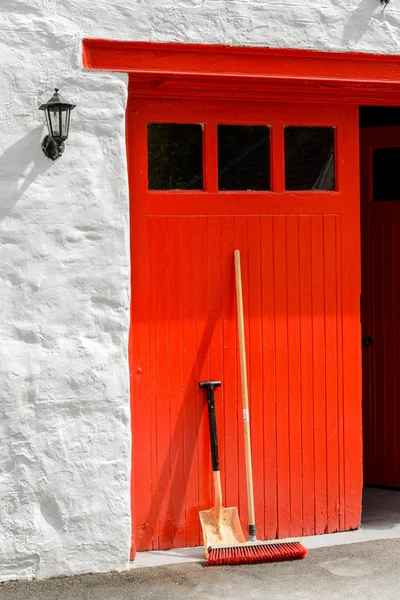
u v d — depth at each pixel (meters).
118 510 5.11
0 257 4.89
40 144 4.93
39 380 4.96
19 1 4.89
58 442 5.00
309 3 5.45
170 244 5.48
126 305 5.10
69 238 5.00
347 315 5.86
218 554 5.21
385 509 6.42
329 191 5.81
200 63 5.25
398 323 6.88
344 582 4.93
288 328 5.72
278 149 5.68
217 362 5.57
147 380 5.44
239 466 5.62
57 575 5.03
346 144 5.83
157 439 5.46
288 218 5.71
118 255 5.08
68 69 4.97
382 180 6.90
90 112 5.01
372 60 5.59
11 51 4.88
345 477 5.86
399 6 5.64
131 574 5.07
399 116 6.75
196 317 5.53
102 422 5.07
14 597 4.73
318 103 5.74
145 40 5.12
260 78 5.33
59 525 5.02
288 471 5.73
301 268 5.75
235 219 5.60
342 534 5.82
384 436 6.97
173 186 5.49
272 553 5.23
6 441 4.92
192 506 5.53
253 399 5.65
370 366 7.02
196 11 5.21
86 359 5.04
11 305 4.92
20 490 4.95
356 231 5.87
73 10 4.99
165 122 5.46
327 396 5.82
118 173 5.07
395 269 6.87
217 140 5.56
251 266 5.64
